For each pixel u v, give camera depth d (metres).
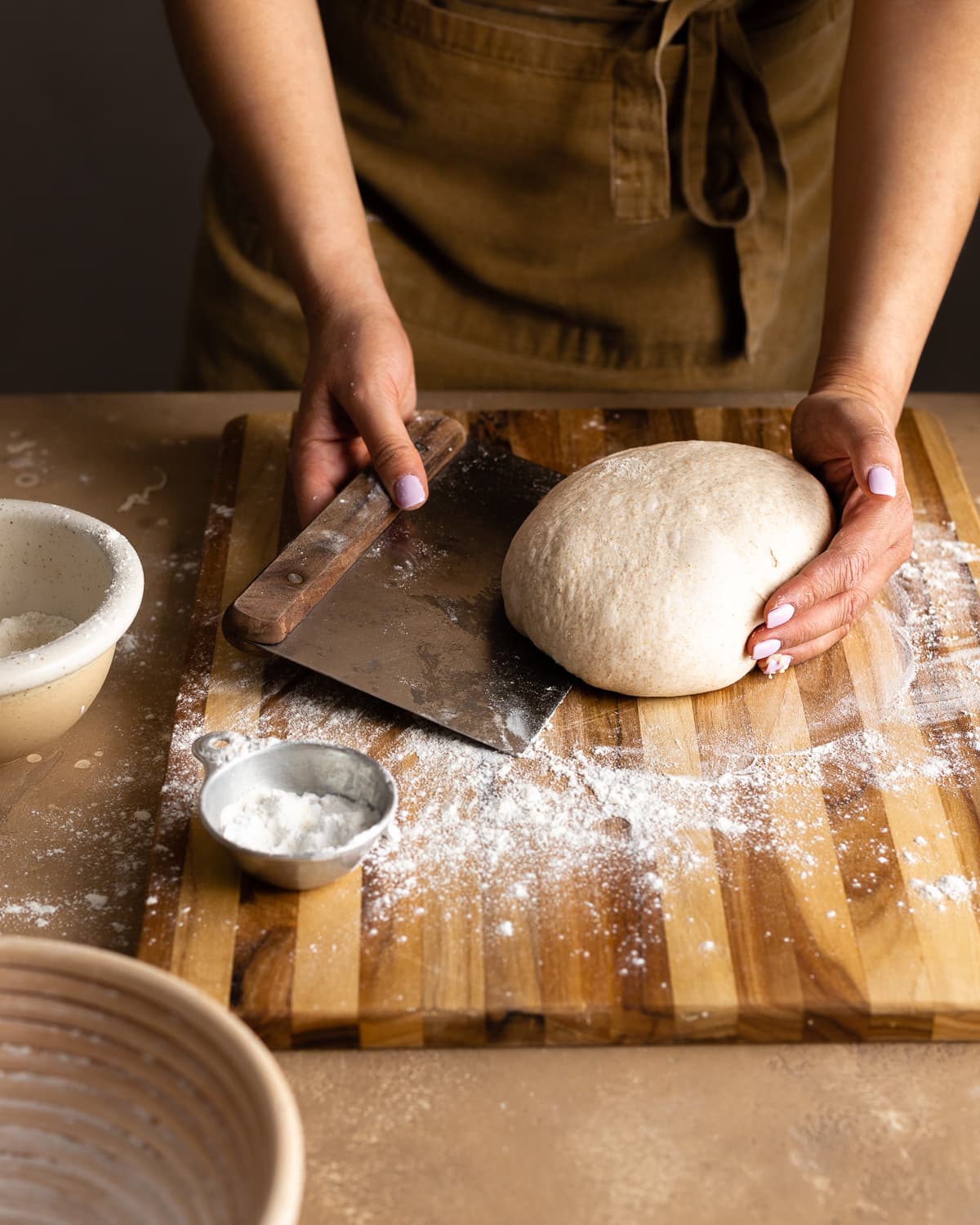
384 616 1.21
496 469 1.40
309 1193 0.82
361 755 1.02
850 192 1.39
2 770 1.13
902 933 0.96
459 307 1.77
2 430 1.56
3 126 3.14
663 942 0.95
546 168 1.64
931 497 1.42
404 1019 0.90
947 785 1.08
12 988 0.74
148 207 3.23
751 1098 0.88
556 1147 0.85
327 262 1.41
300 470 1.33
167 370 3.37
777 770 1.10
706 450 1.27
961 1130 0.86
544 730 1.14
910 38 1.36
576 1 1.52
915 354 1.34
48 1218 0.72
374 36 1.61
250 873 0.99
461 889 0.99
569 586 1.16
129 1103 0.73
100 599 1.10
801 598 1.12
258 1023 0.90
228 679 1.20
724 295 1.72
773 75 1.64
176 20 1.43
